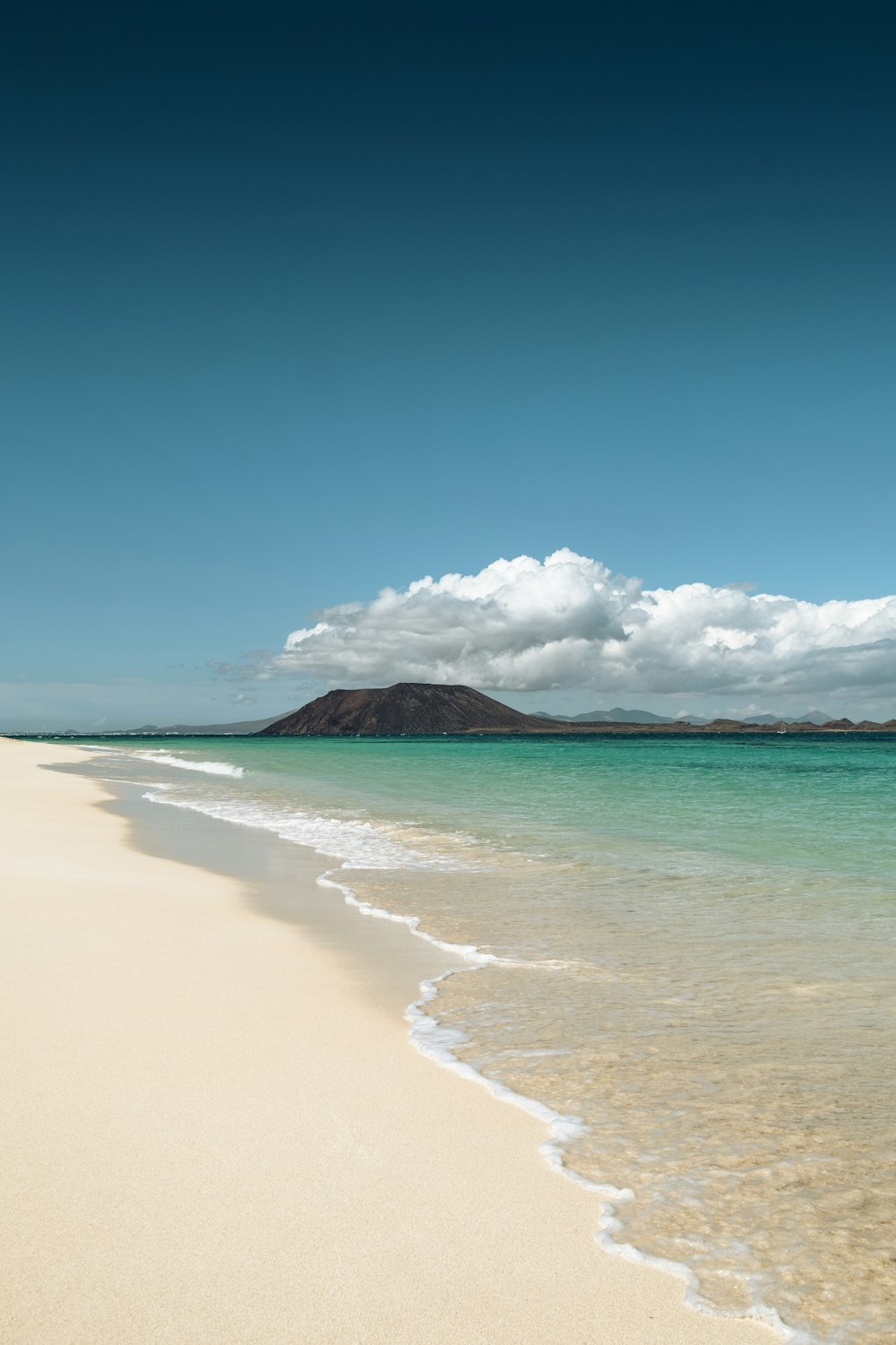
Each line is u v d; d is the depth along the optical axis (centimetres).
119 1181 475
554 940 1086
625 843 1955
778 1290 402
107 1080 613
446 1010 809
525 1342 360
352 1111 581
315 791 3591
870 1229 455
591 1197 482
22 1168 486
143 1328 358
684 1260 426
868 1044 721
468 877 1537
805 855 1777
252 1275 396
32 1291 379
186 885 1430
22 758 6009
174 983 857
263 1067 652
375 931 1138
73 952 952
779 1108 601
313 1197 467
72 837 1978
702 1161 525
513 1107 599
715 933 1118
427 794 3422
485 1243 433
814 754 8131
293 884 1480
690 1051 707
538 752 9581
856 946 1045
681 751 9594
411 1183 489
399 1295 388
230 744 16512
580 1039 733
